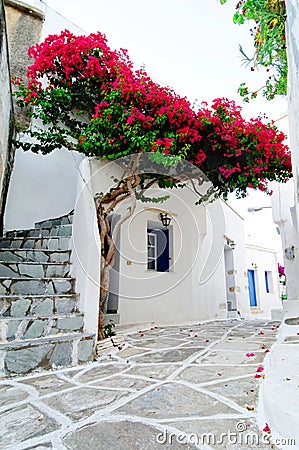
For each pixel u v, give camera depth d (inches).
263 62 115.6
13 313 108.7
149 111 166.4
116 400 71.3
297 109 69.1
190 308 265.0
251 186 199.9
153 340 156.9
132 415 62.7
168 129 164.4
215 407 65.4
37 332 104.3
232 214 373.1
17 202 191.0
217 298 301.1
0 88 127.3
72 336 106.2
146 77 174.4
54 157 212.5
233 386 78.7
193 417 60.8
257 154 188.9
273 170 196.2
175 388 78.7
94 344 114.3
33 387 81.6
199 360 108.9
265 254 496.4
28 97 180.4
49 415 63.5
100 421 60.2
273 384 60.7
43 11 230.7
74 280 137.0
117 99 163.2
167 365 103.1
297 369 69.8
